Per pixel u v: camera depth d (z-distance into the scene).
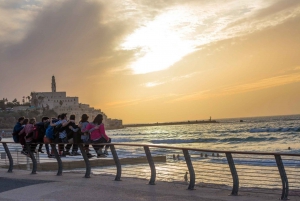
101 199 8.59
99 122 11.46
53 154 13.23
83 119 11.60
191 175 9.97
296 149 55.31
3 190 10.41
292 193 9.32
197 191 9.70
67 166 17.83
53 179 11.85
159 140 96.56
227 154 9.19
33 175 13.27
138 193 9.22
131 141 113.56
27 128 13.51
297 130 96.25
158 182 11.13
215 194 9.26
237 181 9.16
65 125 12.28
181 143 85.56
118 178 11.55
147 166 15.59
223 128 159.38
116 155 11.59
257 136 86.19
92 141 11.38
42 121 13.73
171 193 9.23
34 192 9.73
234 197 8.77
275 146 62.66
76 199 8.67
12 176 13.05
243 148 63.22
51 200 8.68
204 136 109.38
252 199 8.44
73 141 11.73
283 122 168.88
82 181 11.28
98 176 12.61
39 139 13.52
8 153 14.66
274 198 8.62
